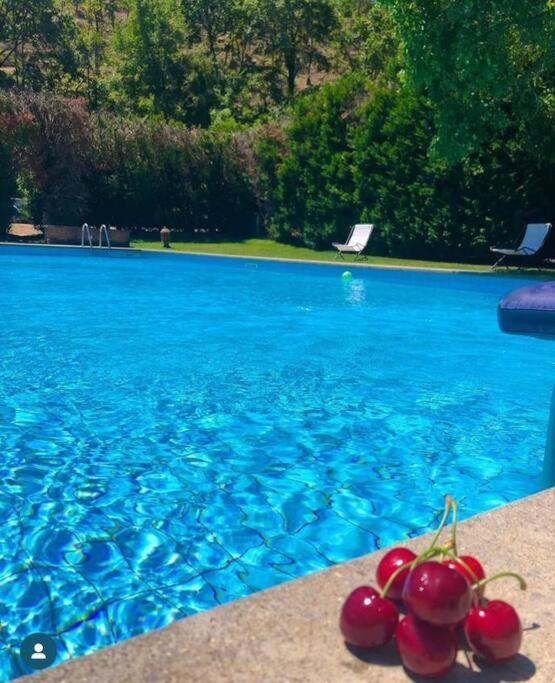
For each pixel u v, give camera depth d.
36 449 4.24
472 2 14.00
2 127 24.42
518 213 17.73
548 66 15.94
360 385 6.02
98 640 2.31
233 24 55.72
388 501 3.57
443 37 14.93
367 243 20.66
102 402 5.31
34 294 11.80
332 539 3.12
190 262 18.73
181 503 3.48
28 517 3.29
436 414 5.19
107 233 21.02
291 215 24.06
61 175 25.47
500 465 4.16
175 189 27.64
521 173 17.70
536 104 16.39
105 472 3.89
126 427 4.71
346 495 3.64
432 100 16.27
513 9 14.29
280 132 25.14
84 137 25.58
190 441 4.45
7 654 2.23
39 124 24.69
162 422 4.84
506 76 15.39
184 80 47.16
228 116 44.62
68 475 3.83
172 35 46.88
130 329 8.60
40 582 2.68
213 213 28.17
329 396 5.62
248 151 27.22
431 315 10.35
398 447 4.44
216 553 2.95
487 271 15.84
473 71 14.78
